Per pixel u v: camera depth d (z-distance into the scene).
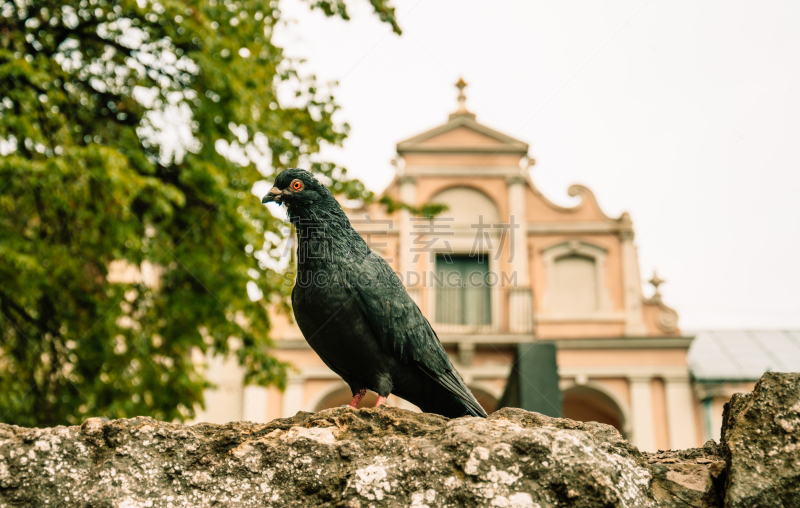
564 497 2.45
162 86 8.62
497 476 2.50
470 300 16.95
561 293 17.38
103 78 8.88
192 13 8.31
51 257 7.75
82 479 2.63
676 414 16.31
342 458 2.67
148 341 8.69
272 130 8.62
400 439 2.69
